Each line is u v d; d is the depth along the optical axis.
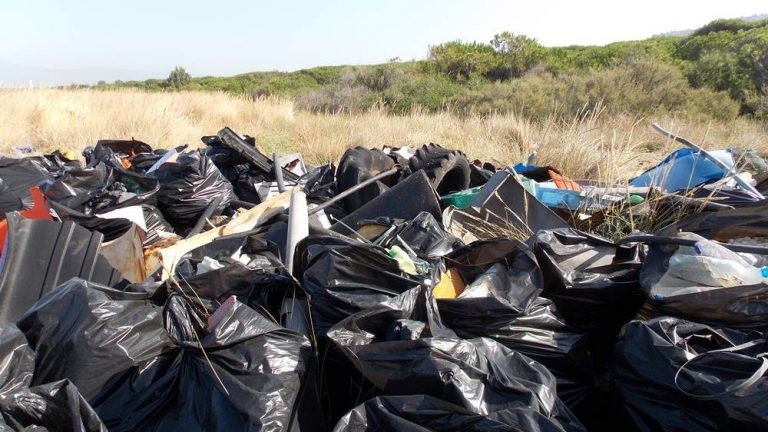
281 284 2.46
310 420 1.88
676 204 3.91
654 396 1.95
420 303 2.19
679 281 2.36
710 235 3.03
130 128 9.50
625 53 21.72
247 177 5.40
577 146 6.82
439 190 4.75
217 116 12.89
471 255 2.70
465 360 1.88
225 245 3.20
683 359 1.89
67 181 4.30
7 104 9.70
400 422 1.68
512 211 3.62
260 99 16.03
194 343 1.86
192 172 4.55
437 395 1.76
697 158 4.39
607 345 2.63
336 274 2.32
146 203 4.28
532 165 5.24
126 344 1.90
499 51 23.27
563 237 2.68
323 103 18.55
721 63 17.69
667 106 14.36
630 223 3.81
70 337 1.85
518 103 14.70
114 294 2.04
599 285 2.48
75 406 1.56
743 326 2.12
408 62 24.59
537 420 1.62
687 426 1.84
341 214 4.36
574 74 17.33
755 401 1.70
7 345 1.73
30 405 1.58
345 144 9.09
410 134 9.88
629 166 5.77
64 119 9.60
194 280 2.36
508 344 2.28
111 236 3.63
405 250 2.85
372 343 1.95
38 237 2.82
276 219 3.78
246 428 1.64
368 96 18.27
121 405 1.82
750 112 15.13
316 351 2.12
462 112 15.65
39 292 2.66
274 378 1.79
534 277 2.43
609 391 2.23
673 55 23.89
